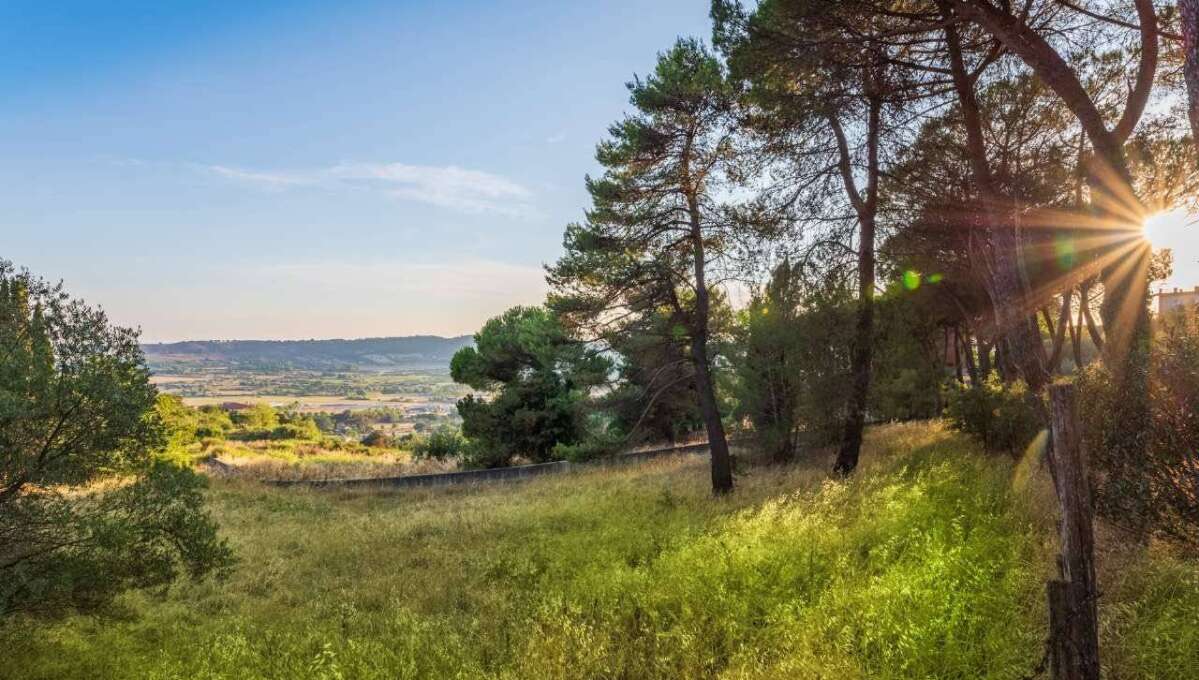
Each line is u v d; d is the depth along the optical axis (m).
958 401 15.14
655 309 17.09
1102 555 6.17
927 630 5.15
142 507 7.39
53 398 6.72
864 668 5.05
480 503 18.64
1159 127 12.47
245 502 20.56
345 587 9.98
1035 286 13.73
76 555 6.96
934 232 14.44
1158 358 6.11
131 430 7.37
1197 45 5.34
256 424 86.25
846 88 11.76
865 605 5.95
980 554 6.74
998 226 9.45
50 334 7.05
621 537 11.20
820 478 14.77
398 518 16.48
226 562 7.90
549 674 5.64
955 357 31.83
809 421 18.70
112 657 7.11
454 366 34.00
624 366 19.09
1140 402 6.09
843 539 8.27
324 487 24.09
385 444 61.34
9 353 6.72
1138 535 6.03
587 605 7.49
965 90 9.79
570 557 10.21
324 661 6.37
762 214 15.33
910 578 6.18
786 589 6.98
